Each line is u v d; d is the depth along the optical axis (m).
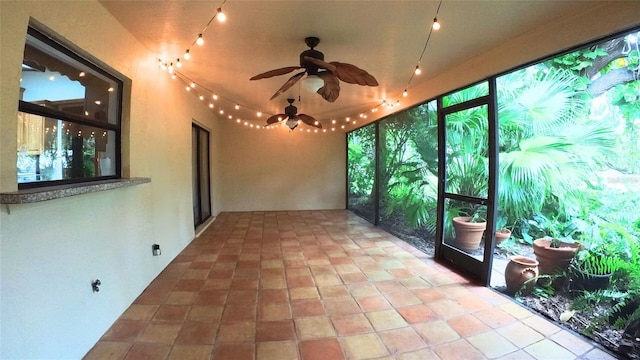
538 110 3.03
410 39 2.47
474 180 3.13
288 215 6.53
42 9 1.45
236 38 2.45
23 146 1.47
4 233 1.24
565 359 1.81
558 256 2.63
